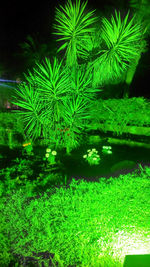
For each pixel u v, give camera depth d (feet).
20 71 42.34
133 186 13.25
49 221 10.55
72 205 11.67
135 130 23.81
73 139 20.56
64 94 20.31
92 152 18.30
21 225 10.48
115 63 20.67
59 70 19.74
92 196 12.37
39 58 35.86
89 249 9.06
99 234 9.76
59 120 20.76
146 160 17.67
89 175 15.53
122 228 10.07
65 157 18.86
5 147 22.72
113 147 21.11
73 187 13.96
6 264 8.55
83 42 22.30
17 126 22.90
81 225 10.36
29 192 13.46
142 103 23.61
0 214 11.35
